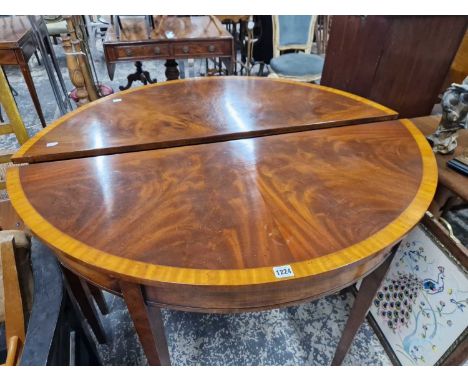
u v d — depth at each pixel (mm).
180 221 621
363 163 801
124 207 653
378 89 1351
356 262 555
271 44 2955
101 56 3430
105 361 1132
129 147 849
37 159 803
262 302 601
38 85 3051
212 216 633
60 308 673
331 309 1296
